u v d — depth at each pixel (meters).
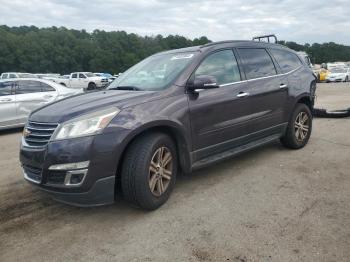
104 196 3.56
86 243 3.32
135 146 3.73
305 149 6.17
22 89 9.79
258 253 3.00
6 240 3.44
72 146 3.44
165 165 4.02
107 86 5.18
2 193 4.67
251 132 5.14
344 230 3.31
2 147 7.75
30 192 4.67
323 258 2.89
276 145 6.50
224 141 4.73
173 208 3.96
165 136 3.97
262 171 5.08
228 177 4.90
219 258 2.96
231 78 4.91
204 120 4.40
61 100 4.37
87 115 3.57
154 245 3.22
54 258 3.10
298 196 4.14
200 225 3.54
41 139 3.68
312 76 6.52
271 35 8.13
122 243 3.29
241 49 5.27
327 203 3.91
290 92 5.81
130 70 5.41
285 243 3.13
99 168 3.48
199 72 4.52
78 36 105.38
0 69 87.94
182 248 3.14
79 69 93.75
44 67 90.75
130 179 3.68
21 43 90.06
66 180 3.46
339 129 7.80
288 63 6.11
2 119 9.35
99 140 3.48
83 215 3.91
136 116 3.72
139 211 3.93
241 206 3.94
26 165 3.80
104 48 93.88
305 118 6.21
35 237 3.47
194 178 4.91
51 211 4.05
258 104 5.19
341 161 5.39
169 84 4.28
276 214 3.70
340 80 34.75
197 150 4.38
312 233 3.28
